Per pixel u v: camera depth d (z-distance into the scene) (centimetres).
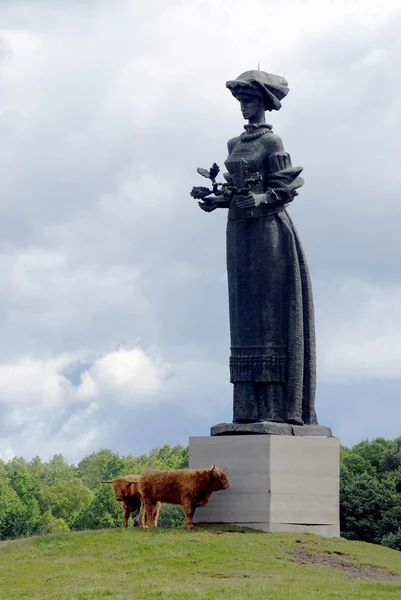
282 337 4391
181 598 3331
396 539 6488
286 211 4447
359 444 9344
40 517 10150
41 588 3528
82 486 12281
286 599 3294
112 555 3828
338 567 3791
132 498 4312
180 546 3875
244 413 4375
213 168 4469
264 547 3906
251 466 4166
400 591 3469
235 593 3366
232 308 4444
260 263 4384
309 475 4203
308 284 4441
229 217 4462
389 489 7206
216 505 4191
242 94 4503
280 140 4462
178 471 4122
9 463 14475
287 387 4366
